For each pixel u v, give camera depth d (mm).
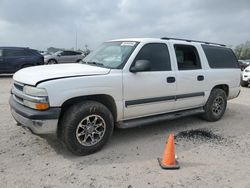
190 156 4309
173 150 3893
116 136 5133
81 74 4113
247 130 5832
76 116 4008
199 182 3496
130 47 4816
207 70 5969
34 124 3834
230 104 8727
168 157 3881
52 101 3809
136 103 4684
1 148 4348
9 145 4473
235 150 4621
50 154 4203
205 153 4449
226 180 3574
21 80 4160
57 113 3848
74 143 4055
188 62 5645
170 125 5984
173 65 5246
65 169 3744
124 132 5383
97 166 3863
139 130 5539
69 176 3555
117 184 3395
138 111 4777
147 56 4859
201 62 5879
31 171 3656
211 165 4004
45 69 4387
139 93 4680
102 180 3479
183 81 5371
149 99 4852
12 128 5262
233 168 3930
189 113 5750
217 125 6137
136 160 4098
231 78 6645
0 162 3881
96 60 5051
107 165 3902
